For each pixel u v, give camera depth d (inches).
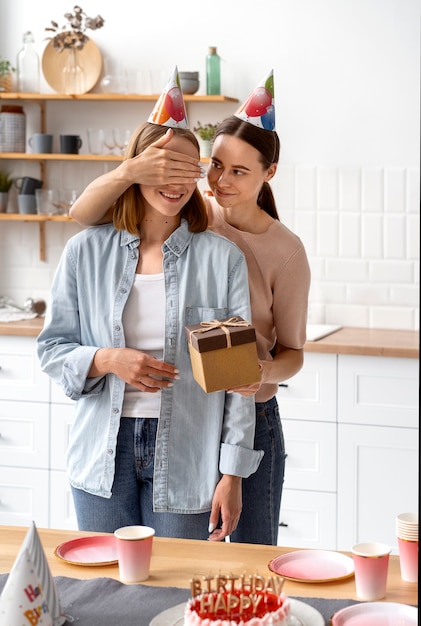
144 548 62.2
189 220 85.5
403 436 142.3
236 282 84.4
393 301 167.6
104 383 83.9
